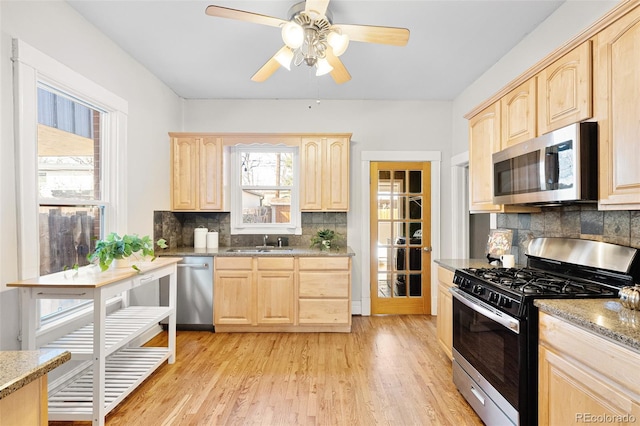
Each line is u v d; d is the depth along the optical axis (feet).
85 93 7.86
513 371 5.30
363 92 12.59
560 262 6.85
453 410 6.82
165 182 12.02
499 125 7.73
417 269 13.48
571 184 5.16
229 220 13.39
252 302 11.28
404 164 13.47
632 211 5.55
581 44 5.26
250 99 13.38
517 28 8.23
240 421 6.42
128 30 8.44
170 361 8.93
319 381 7.98
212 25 8.21
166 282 11.59
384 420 6.47
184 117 13.42
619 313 4.31
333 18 7.75
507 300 5.51
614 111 4.69
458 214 13.19
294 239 13.39
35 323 6.18
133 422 6.38
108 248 7.13
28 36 6.41
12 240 6.12
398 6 7.32
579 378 4.18
